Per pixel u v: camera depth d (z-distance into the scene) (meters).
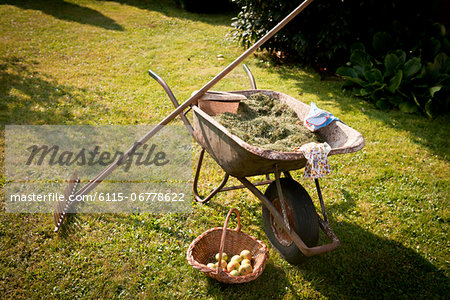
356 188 3.85
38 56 7.48
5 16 10.05
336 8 6.66
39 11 10.91
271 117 3.23
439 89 5.39
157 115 5.26
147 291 2.56
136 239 3.04
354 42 7.01
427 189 3.84
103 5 12.43
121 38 9.27
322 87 6.65
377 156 4.46
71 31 9.48
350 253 2.99
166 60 7.82
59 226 3.06
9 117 4.86
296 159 2.24
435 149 4.67
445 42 6.43
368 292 2.66
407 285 2.73
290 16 2.98
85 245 2.95
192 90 6.23
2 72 6.38
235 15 12.27
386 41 6.53
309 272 2.79
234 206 3.52
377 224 3.34
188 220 3.29
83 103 5.52
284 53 7.87
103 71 6.99
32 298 2.47
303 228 2.46
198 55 8.23
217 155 2.76
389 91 5.91
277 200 2.78
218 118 3.04
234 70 7.40
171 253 2.92
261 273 2.54
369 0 6.59
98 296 2.53
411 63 5.74
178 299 2.53
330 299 2.58
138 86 6.37
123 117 5.16
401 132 5.08
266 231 3.08
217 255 2.75
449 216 3.44
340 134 2.84
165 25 10.66
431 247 3.08
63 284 2.58
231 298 2.55
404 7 6.91
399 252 3.02
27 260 2.78
